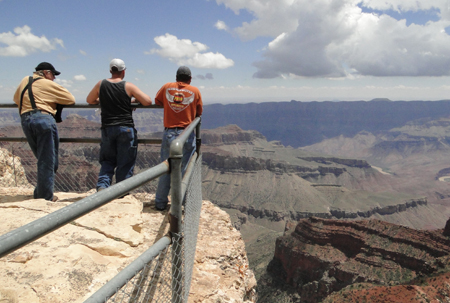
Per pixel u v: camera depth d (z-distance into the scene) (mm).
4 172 10531
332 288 93812
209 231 5836
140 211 5234
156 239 4664
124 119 6031
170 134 5730
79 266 3391
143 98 6043
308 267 103375
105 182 6137
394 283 83750
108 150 6273
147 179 2395
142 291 3258
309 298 96750
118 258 3848
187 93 5746
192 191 4289
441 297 54469
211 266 4773
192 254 4137
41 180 5750
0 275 3053
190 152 5625
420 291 55844
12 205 4910
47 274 3164
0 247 1255
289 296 102438
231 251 5266
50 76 6145
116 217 4750
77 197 6434
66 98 5969
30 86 5672
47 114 5703
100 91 5891
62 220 1596
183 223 3303
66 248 3668
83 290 3096
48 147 5754
